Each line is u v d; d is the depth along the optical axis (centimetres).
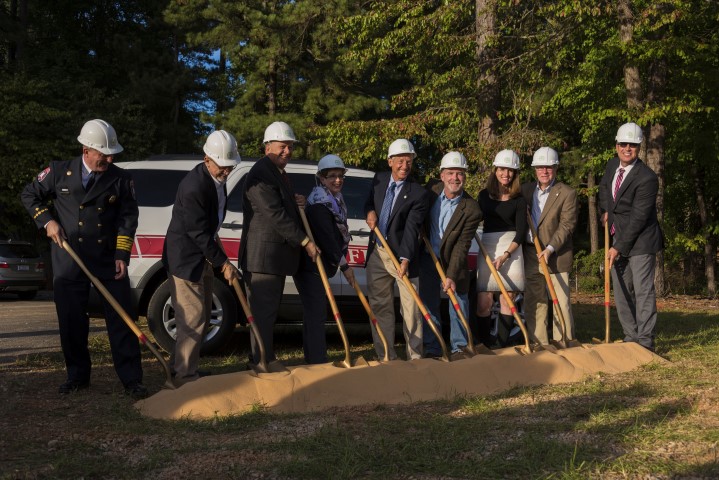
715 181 2125
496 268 677
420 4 1484
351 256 750
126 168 729
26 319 1177
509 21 1460
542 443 381
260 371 507
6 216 2345
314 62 2564
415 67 1622
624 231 694
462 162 637
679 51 1424
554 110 1812
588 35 1700
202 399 465
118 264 528
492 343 798
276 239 539
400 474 348
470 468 352
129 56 2786
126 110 2591
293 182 757
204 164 520
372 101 2500
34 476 347
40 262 1858
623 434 404
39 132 2297
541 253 677
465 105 1512
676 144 1877
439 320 672
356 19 1552
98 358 684
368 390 505
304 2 2339
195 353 521
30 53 2842
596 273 2225
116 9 3103
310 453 378
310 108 2494
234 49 2444
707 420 438
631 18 1453
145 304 704
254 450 383
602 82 1719
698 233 2147
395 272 611
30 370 621
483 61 1469
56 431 424
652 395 512
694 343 789
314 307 575
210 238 516
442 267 641
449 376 538
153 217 703
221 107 2945
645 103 1526
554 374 579
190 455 379
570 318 697
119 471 355
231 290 710
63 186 530
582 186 2486
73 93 2430
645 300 695
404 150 613
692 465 350
